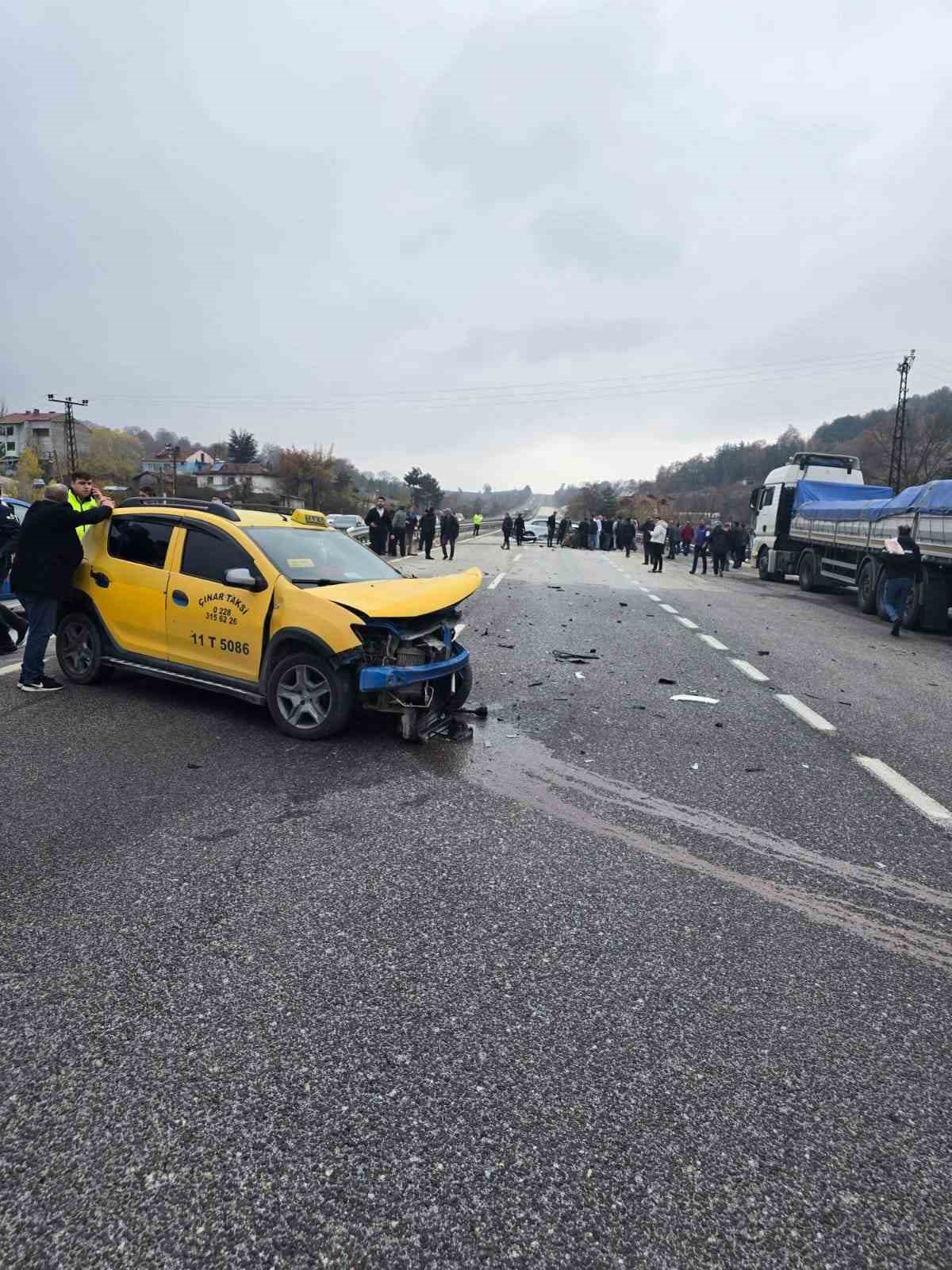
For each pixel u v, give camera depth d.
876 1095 2.33
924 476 56.59
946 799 4.83
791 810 4.59
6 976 2.77
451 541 27.39
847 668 9.23
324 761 5.12
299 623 5.39
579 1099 2.27
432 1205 1.91
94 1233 1.81
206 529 6.12
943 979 2.95
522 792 4.71
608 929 3.21
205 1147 2.06
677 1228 1.87
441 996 2.73
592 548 41.75
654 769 5.23
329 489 88.75
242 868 3.63
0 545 9.38
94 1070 2.33
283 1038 2.49
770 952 3.08
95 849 3.78
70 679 7.00
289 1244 1.80
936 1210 1.95
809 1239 1.85
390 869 3.67
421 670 5.33
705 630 11.95
